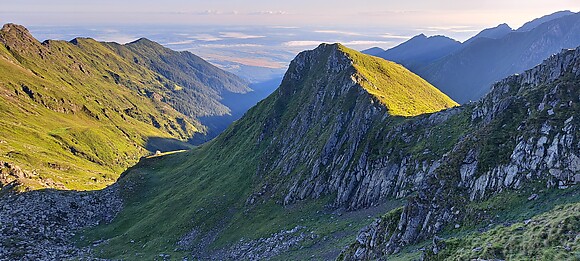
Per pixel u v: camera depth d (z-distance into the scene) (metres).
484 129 68.81
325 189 108.75
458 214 58.16
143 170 198.50
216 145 199.25
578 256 33.56
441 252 45.78
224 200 134.75
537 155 58.50
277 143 155.50
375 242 63.59
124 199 163.88
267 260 85.31
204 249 109.12
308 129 147.00
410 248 57.09
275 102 183.25
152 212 145.25
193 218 127.12
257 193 127.44
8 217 129.12
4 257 108.12
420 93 165.25
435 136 91.50
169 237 120.81
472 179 61.62
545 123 61.38
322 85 162.12
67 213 141.88
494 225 52.22
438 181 64.44
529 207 52.44
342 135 120.38
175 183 174.00
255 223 111.62
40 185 162.00
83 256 114.19
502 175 59.28
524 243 39.06
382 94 139.00
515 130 65.00
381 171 94.75
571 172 53.88
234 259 95.44
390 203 85.69
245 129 194.12
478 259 39.97
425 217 60.38
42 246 118.62
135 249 118.06
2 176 192.75
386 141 101.50
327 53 185.25
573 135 57.03
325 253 76.00
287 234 95.19
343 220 90.62
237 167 159.50
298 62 197.62
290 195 115.69
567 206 44.16
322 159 117.25
